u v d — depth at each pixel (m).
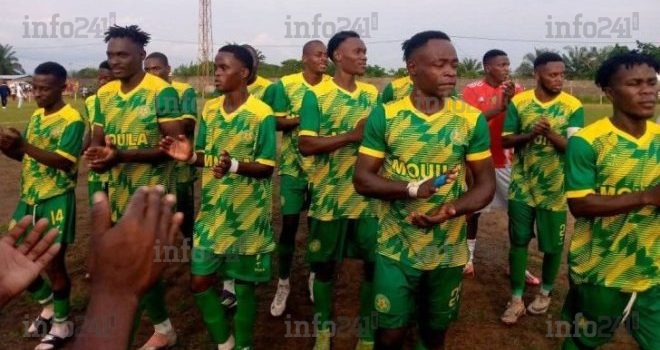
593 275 3.30
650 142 3.14
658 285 3.20
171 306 5.37
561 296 5.68
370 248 4.50
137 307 1.08
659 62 3.14
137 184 4.57
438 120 3.25
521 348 4.62
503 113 6.05
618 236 3.18
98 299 1.06
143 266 1.08
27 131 4.66
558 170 4.95
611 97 3.17
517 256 5.07
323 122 4.63
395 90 5.58
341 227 4.54
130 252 1.08
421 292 3.54
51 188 4.62
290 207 5.52
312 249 4.57
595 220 3.24
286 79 6.14
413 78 3.29
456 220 3.34
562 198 4.98
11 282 1.33
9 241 1.38
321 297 4.54
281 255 5.37
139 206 1.13
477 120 3.26
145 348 4.43
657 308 3.21
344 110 4.64
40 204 4.63
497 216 8.73
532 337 4.83
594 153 3.17
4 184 10.55
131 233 1.09
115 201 4.59
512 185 5.22
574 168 3.22
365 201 4.50
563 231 5.09
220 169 3.85
